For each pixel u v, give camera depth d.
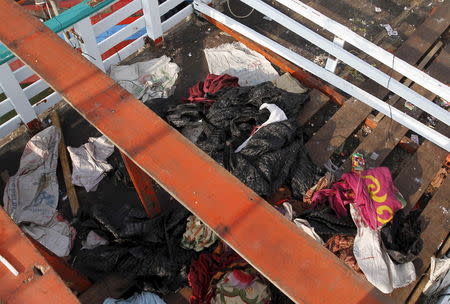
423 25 5.07
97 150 4.09
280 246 1.93
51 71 2.44
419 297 3.44
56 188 3.96
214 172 2.13
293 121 3.96
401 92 3.88
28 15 2.66
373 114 4.42
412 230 3.62
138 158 2.17
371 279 3.22
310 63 4.41
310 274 1.86
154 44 4.91
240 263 3.32
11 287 1.78
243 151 3.73
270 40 4.66
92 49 4.36
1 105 4.00
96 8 4.02
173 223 3.59
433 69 4.79
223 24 5.00
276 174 3.69
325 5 5.47
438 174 4.04
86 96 2.37
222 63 4.79
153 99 4.38
